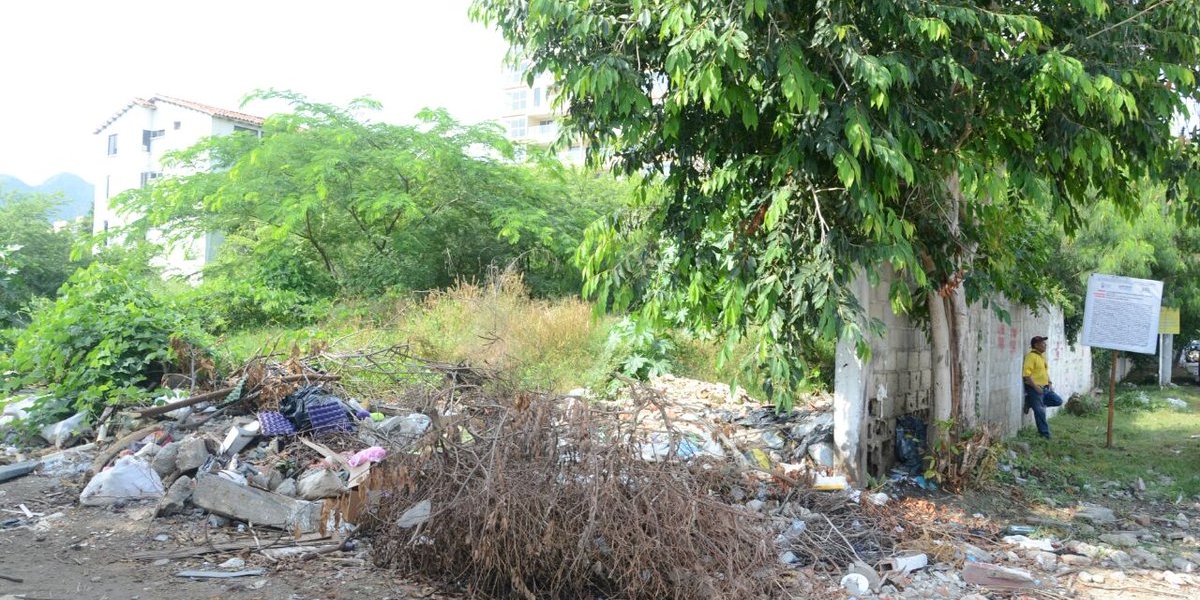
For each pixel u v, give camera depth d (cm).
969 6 672
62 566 548
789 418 959
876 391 821
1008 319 923
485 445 530
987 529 700
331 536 600
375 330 1381
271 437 748
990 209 821
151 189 2053
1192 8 694
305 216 1856
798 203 711
